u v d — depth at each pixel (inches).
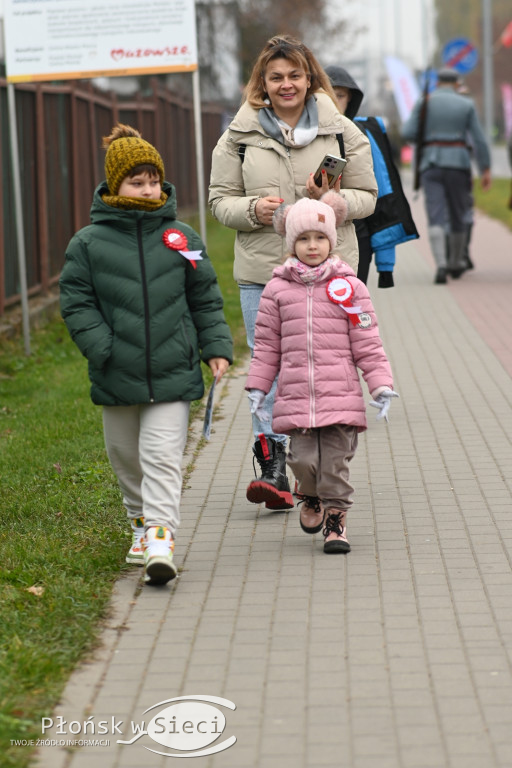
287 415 337.1
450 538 357.1
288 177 376.8
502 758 226.5
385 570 330.6
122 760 231.6
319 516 357.7
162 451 322.7
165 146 1481.3
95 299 324.8
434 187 941.2
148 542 319.3
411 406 542.9
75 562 336.8
